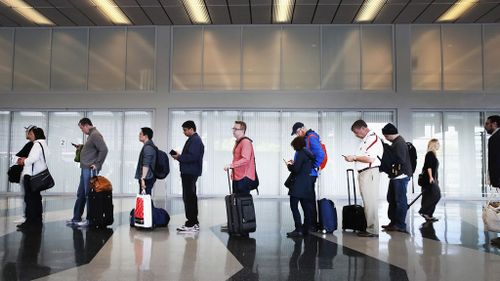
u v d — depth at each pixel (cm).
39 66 1424
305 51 1395
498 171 537
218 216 852
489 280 379
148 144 660
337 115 1383
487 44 1380
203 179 1377
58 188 1394
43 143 716
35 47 1428
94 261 442
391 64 1381
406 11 1259
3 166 1404
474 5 1206
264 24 1395
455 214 923
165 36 1402
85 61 1419
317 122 1383
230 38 1404
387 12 1269
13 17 1328
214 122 1391
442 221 794
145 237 586
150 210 641
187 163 630
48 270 405
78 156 737
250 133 1383
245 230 591
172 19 1341
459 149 1366
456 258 467
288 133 1382
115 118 1406
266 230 670
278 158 1376
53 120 1412
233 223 593
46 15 1308
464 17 1312
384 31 1388
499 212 543
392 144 659
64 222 726
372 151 604
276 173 1373
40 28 1430
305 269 416
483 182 1355
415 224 748
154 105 1387
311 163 612
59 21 1363
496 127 549
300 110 1383
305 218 627
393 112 1368
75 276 384
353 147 1372
